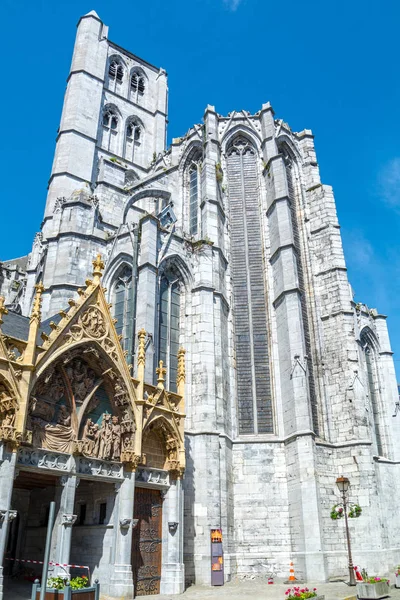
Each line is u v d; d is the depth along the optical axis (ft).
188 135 165.58
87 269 130.72
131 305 113.50
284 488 115.03
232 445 119.34
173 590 74.64
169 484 79.97
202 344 117.39
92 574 69.67
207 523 99.81
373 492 113.50
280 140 162.50
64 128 182.80
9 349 62.18
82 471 67.15
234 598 74.08
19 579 75.41
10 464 57.82
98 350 72.74
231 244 149.69
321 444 119.34
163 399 82.12
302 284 144.36
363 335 154.92
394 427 146.92
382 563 106.83
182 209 157.38
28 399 61.16
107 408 73.92
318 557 101.96
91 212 138.51
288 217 140.15
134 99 225.35
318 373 132.98
